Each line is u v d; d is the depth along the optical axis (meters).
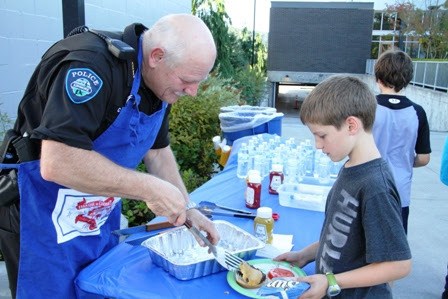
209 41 1.43
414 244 3.80
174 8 7.59
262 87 12.45
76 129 1.27
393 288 3.08
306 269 1.55
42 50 3.82
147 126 1.55
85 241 1.60
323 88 1.35
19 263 1.53
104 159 1.34
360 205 1.27
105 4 4.93
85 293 1.52
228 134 4.11
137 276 1.45
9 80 3.42
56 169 1.28
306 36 20.53
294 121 13.43
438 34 17.17
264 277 1.39
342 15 20.25
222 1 10.95
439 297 3.00
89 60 1.32
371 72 19.22
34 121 1.46
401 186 2.56
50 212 1.49
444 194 5.26
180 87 1.47
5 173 1.56
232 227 1.74
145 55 1.44
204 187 2.53
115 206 1.82
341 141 1.32
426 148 2.63
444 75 11.64
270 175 2.39
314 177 2.68
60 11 4.04
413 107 2.59
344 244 1.32
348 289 1.34
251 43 17.47
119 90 1.40
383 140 2.55
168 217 1.46
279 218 2.01
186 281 1.42
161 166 1.94
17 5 3.45
